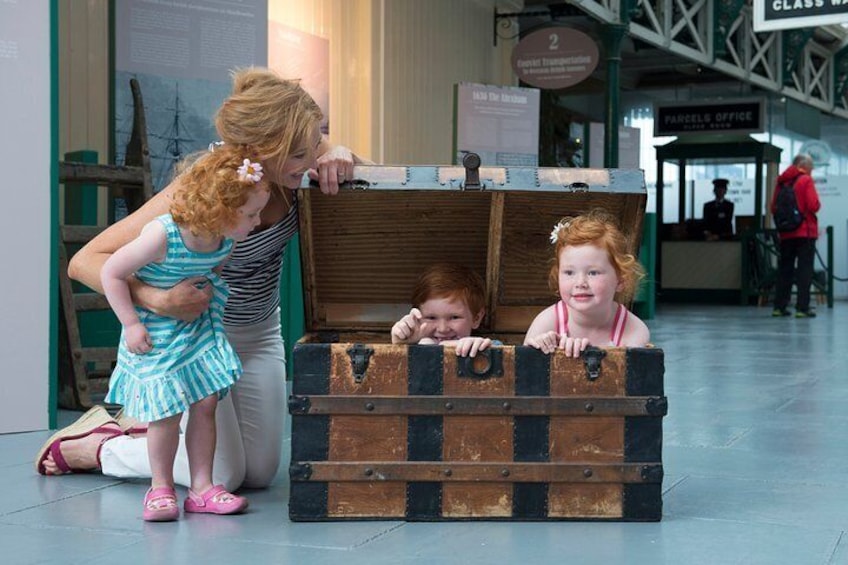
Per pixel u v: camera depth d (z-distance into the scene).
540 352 3.16
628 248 3.60
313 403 3.15
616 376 3.17
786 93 19.27
